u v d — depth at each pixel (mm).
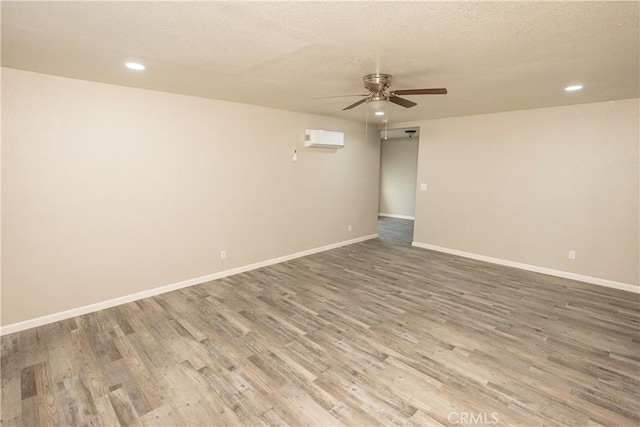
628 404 2072
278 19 1792
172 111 3686
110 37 2057
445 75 2861
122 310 3354
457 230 5512
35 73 2832
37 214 2941
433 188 5746
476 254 5309
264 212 4746
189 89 3479
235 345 2721
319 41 2105
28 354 2566
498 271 4684
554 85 3186
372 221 6754
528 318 3238
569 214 4371
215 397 2125
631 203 3928
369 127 6312
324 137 5117
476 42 2109
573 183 4309
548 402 2092
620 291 3975
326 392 2178
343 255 5488
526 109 4559
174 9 1677
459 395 2154
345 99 3996
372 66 2627
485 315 3299
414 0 1569
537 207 4629
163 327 3008
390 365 2471
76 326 3012
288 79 3057
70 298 3176
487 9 1661
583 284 4199
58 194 3033
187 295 3748
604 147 4051
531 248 4727
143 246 3613
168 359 2521
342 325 3076
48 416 1960
